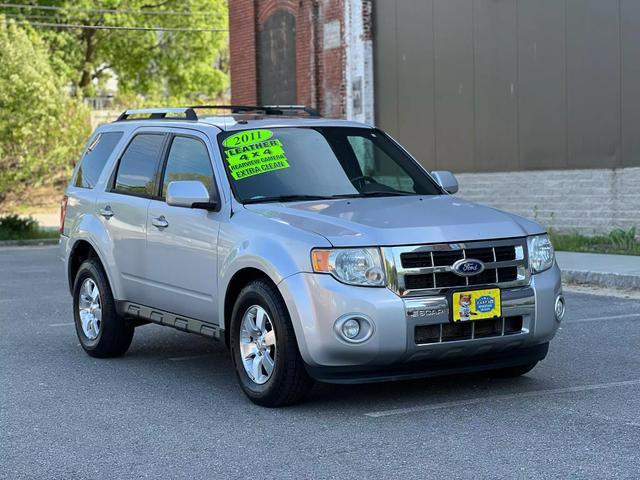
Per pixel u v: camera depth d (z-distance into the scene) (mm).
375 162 8781
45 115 34938
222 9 56906
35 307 13672
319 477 5770
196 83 57250
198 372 9031
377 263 6949
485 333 7207
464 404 7406
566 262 15680
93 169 10188
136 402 7859
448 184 8844
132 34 54188
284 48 26922
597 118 18984
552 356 9180
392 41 23625
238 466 6059
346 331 6871
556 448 6172
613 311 11781
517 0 20406
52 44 52188
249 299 7473
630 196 18484
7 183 35625
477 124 21531
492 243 7234
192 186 7984
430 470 5812
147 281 8969
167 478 5879
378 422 6969
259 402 7496
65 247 10328
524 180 20562
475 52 21469
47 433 6980
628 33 18312
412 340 6934
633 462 5832
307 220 7395
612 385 7926
